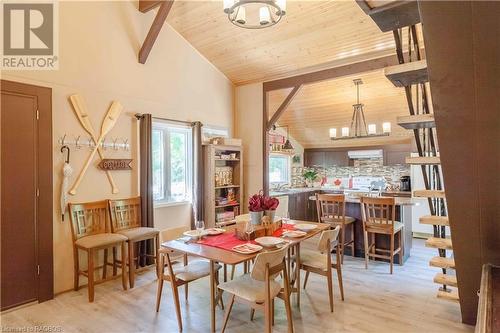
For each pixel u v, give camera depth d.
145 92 4.33
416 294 3.35
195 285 3.65
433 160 2.11
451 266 2.64
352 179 7.91
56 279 3.42
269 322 2.28
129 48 4.15
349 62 4.62
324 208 4.83
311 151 8.30
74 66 3.59
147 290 3.50
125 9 4.11
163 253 2.71
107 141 3.90
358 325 2.71
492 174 1.67
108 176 3.92
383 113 6.09
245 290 2.44
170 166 4.79
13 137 3.08
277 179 7.62
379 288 3.51
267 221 3.06
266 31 4.33
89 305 3.14
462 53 1.30
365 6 1.68
